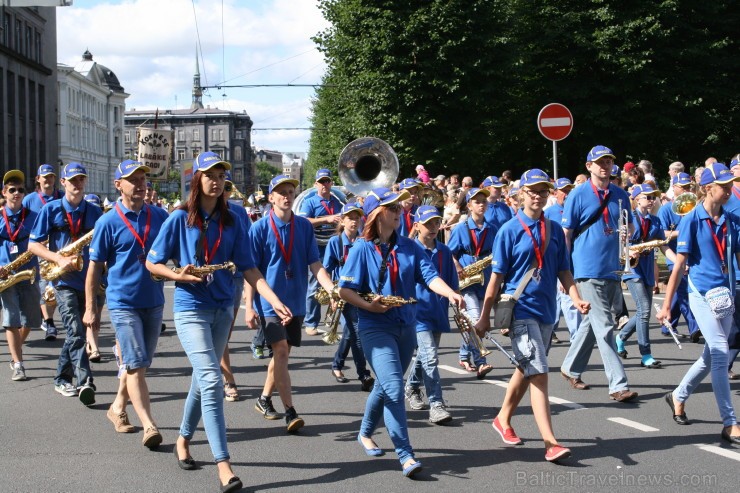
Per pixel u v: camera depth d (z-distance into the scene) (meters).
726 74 31.11
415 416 7.76
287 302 7.50
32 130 68.38
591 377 9.28
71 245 8.38
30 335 13.09
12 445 6.80
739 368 9.62
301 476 5.98
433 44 29.89
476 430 7.20
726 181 6.82
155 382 9.39
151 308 6.88
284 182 7.58
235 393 8.47
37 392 8.91
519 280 6.43
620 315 10.27
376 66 30.72
